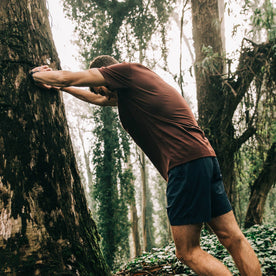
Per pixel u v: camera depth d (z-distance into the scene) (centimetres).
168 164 168
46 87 205
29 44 201
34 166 188
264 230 545
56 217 191
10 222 174
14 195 178
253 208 841
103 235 1466
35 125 193
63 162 207
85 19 1399
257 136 838
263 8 734
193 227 164
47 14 231
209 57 807
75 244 196
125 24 1429
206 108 870
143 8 1378
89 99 255
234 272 285
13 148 183
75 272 185
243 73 808
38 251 175
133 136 192
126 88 181
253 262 169
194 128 174
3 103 184
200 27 899
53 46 226
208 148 171
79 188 223
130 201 1549
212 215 176
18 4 202
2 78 187
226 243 176
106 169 1488
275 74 775
